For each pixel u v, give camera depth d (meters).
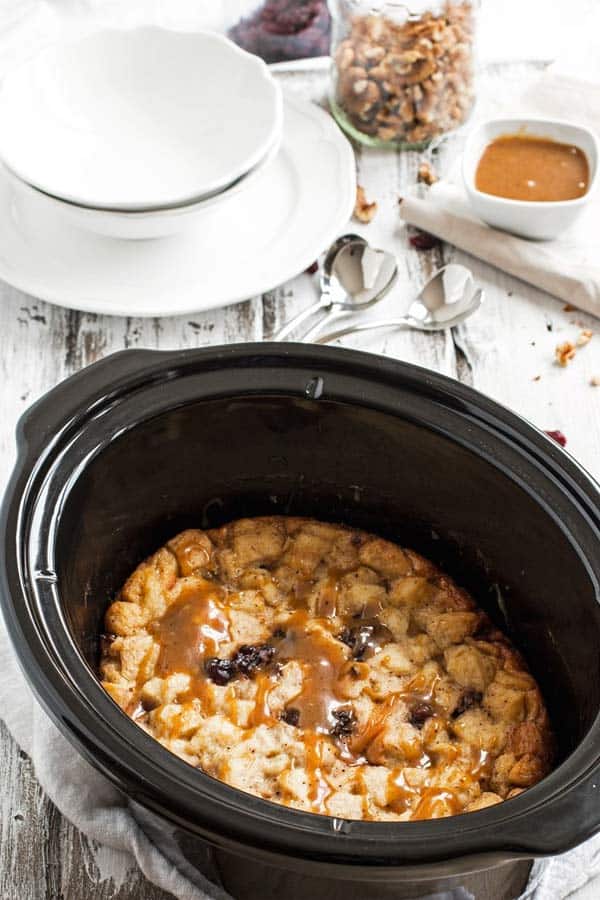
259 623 0.96
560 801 0.79
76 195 1.10
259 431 0.96
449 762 0.91
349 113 1.25
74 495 0.90
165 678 0.93
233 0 1.37
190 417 0.94
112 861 0.93
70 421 0.91
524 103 1.27
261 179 1.21
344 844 0.76
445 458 0.94
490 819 0.78
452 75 1.23
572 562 0.90
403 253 1.20
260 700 0.92
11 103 1.17
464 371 1.13
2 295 1.16
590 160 1.20
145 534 0.98
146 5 1.40
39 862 0.93
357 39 1.23
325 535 0.99
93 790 0.92
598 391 1.12
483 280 1.18
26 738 0.96
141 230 1.12
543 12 1.49
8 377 1.12
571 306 1.17
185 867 0.91
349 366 0.94
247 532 0.99
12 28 1.34
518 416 0.93
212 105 1.20
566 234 1.18
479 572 0.97
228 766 0.90
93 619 0.94
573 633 0.90
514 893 0.90
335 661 0.94
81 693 0.82
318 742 0.91
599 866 0.91
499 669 0.94
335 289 1.16
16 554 0.86
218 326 1.15
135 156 1.18
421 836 0.77
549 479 0.91
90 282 1.14
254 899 0.89
